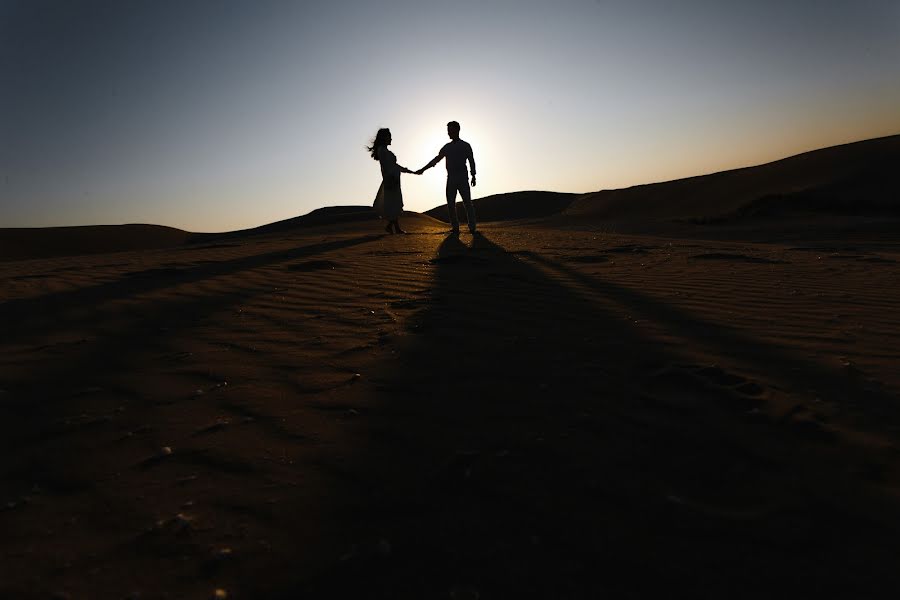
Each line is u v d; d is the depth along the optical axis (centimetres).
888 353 240
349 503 133
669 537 118
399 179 1055
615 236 991
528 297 373
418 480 143
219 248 895
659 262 562
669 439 164
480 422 177
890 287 403
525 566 110
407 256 625
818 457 151
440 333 283
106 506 133
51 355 256
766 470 145
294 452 159
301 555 114
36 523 126
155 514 129
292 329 299
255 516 128
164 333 295
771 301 355
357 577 107
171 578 107
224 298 391
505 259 582
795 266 534
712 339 266
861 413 178
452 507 130
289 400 198
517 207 7644
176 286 448
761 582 105
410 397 199
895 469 144
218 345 270
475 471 146
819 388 200
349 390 207
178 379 221
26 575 108
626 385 207
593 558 112
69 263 738
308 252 711
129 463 153
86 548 117
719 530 121
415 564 111
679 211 4231
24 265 750
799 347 251
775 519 124
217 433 172
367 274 489
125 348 267
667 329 286
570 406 188
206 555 114
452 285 423
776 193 3506
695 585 104
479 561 111
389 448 161
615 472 145
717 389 200
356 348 260
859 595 101
